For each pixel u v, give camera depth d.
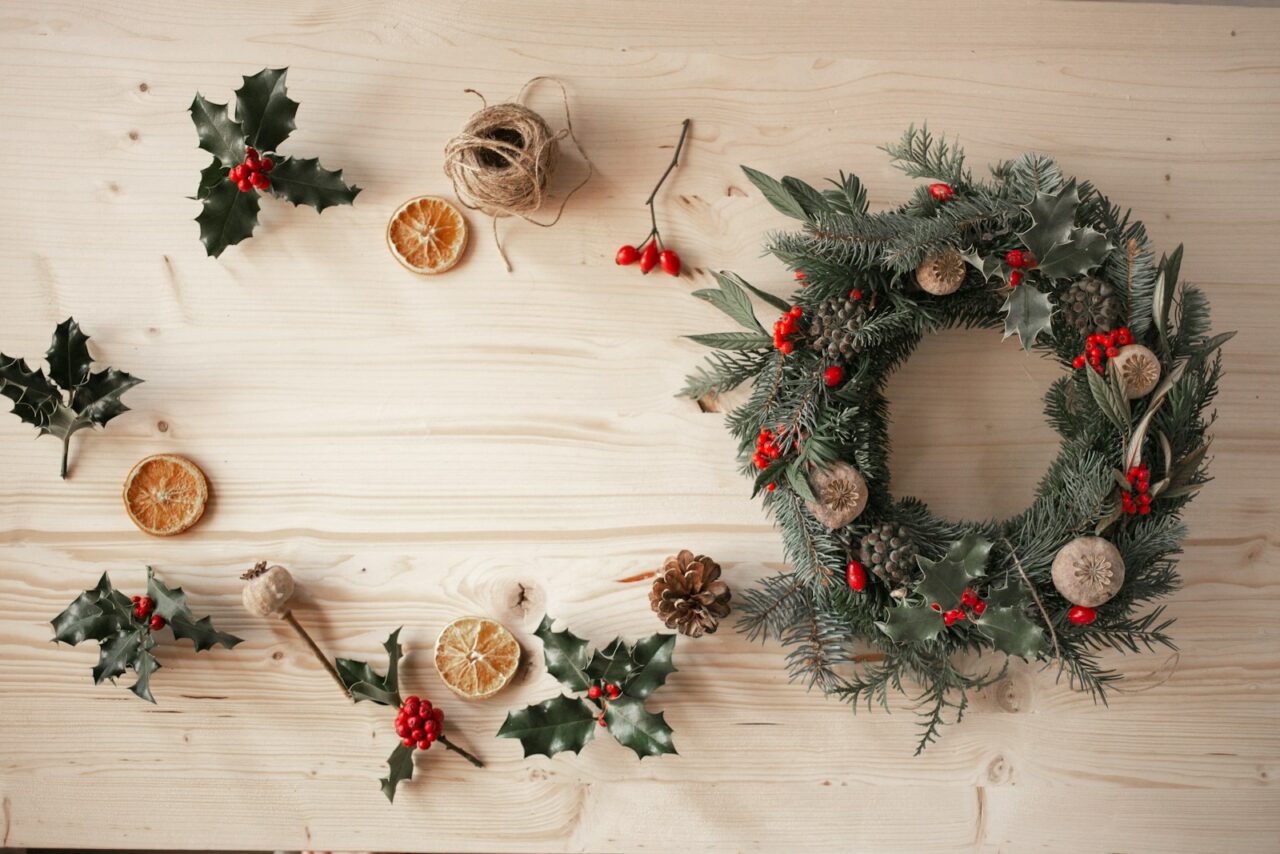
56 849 1.04
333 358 0.99
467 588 1.00
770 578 0.98
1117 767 1.00
